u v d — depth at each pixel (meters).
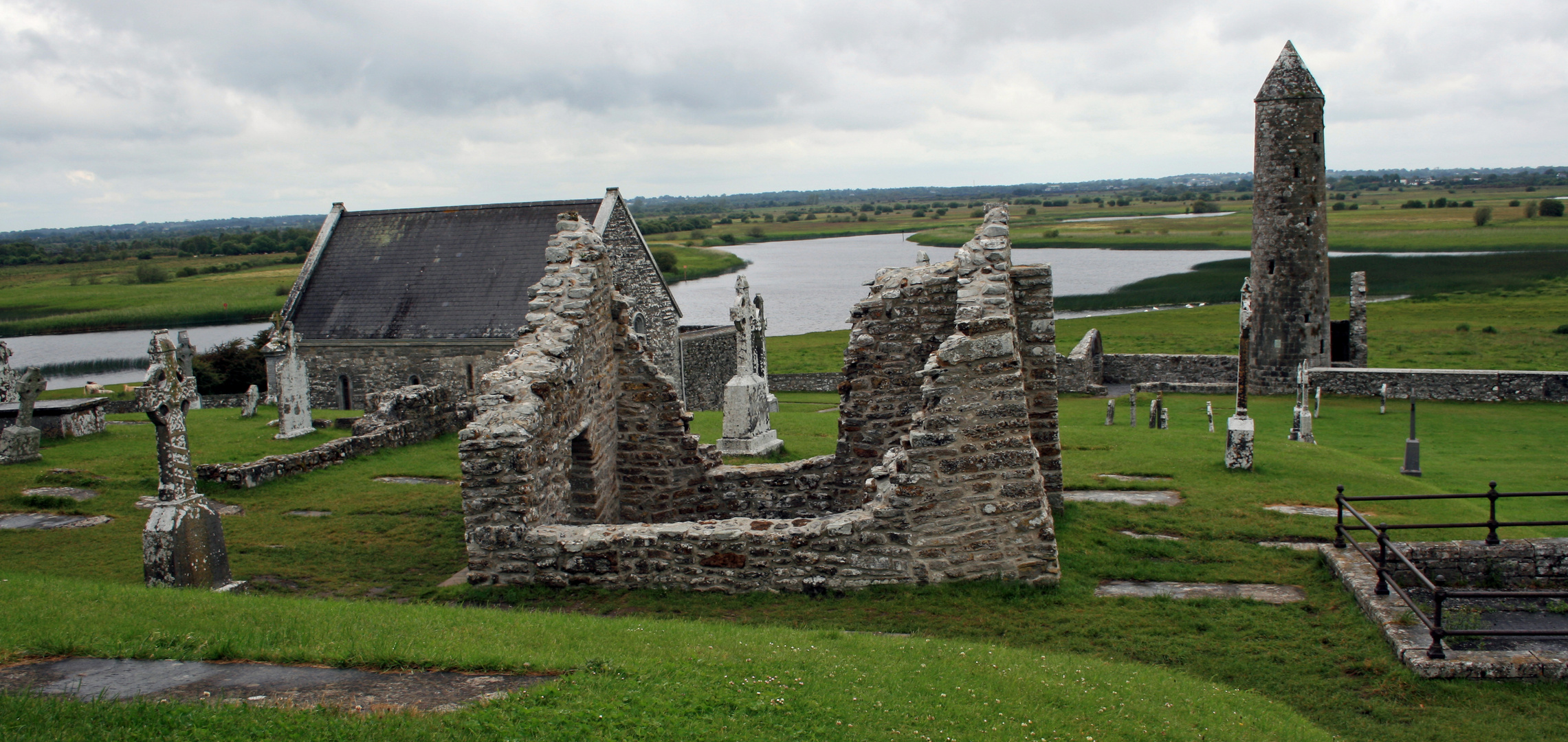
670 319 47.97
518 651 8.52
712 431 30.16
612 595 12.70
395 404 24.94
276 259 195.00
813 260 179.62
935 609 11.74
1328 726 8.76
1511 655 9.55
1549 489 21.55
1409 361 54.41
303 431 27.50
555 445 13.89
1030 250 168.50
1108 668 9.52
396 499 18.75
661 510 16.98
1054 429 15.66
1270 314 45.16
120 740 6.13
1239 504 16.44
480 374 43.31
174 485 13.26
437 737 6.46
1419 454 24.91
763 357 26.97
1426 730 8.56
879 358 16.06
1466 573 12.30
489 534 12.98
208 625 9.02
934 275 15.73
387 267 46.91
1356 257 119.12
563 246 15.86
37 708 6.51
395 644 8.43
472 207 48.06
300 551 15.57
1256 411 37.31
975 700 8.16
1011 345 12.23
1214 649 10.50
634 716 7.14
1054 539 12.35
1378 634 10.54
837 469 16.50
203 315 106.44
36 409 25.42
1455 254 117.31
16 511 18.06
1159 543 14.09
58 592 10.38
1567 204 198.38
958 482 12.25
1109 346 63.28
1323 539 14.50
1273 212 44.78
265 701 7.08
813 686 8.11
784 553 12.52
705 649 9.14
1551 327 64.94
